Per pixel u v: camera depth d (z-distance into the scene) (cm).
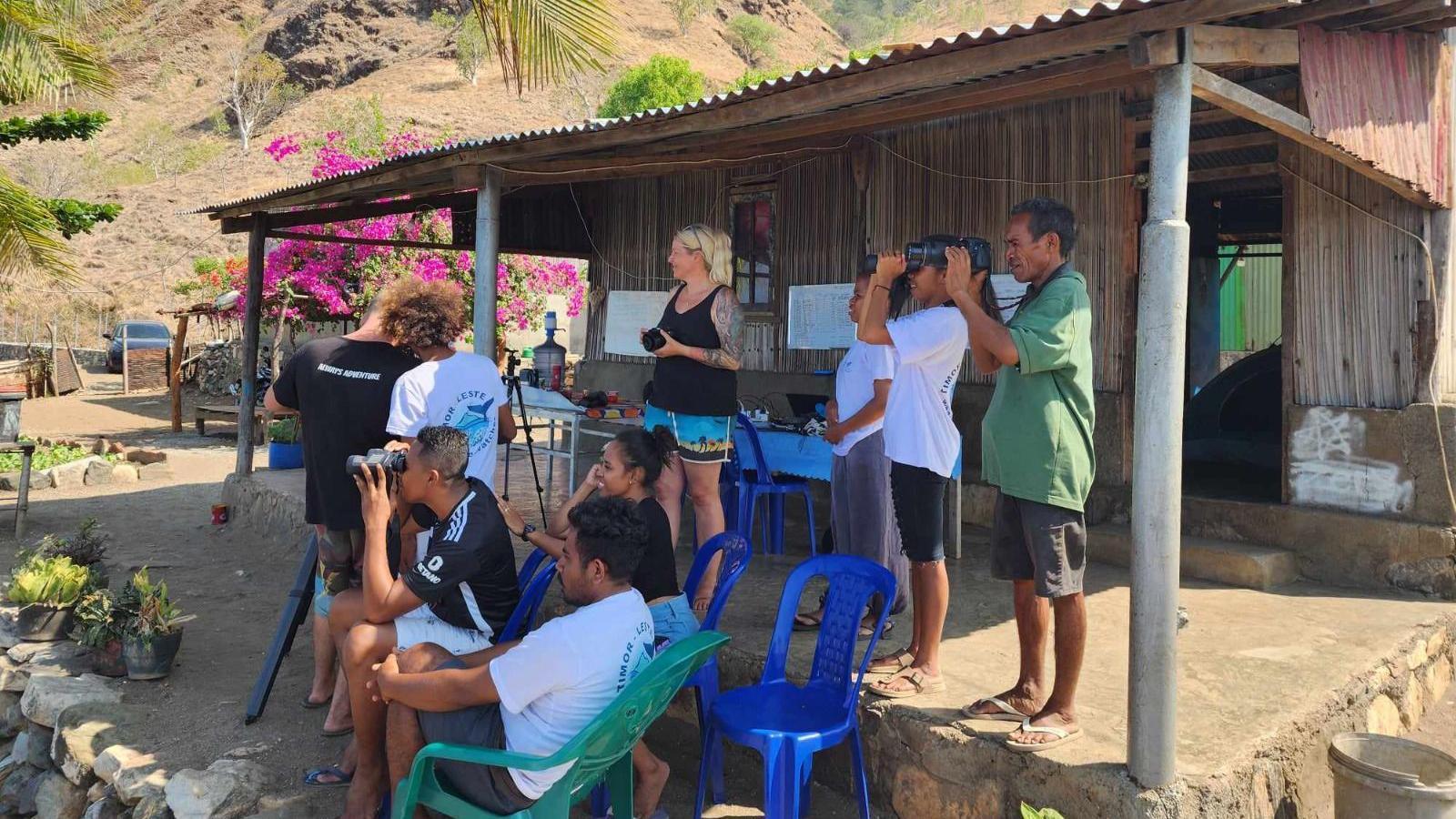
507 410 432
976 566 580
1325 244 560
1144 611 304
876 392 424
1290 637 456
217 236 4816
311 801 377
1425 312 525
